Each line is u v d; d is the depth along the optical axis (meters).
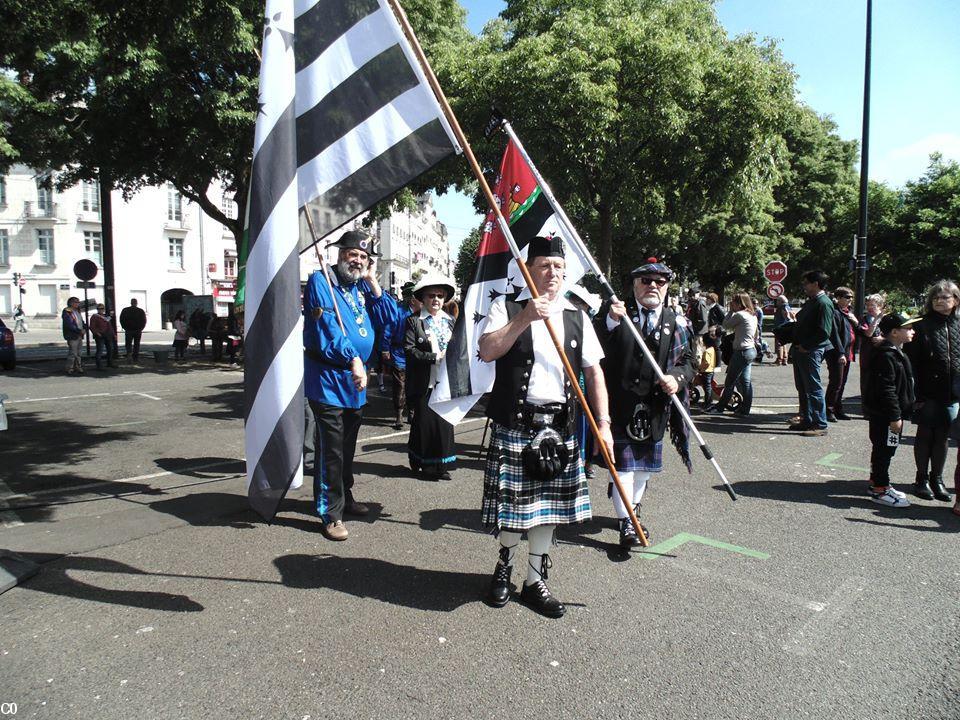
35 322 43.09
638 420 3.99
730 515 4.80
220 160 13.27
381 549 4.16
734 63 11.34
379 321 5.94
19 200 43.09
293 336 3.28
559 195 11.79
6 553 3.95
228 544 4.23
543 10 12.81
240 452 7.01
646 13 11.90
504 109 11.27
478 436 7.57
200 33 6.10
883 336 5.10
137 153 13.39
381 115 3.64
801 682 2.72
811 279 7.62
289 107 3.35
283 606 3.36
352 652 2.92
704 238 28.77
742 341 8.75
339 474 4.37
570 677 2.74
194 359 18.36
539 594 3.33
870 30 12.78
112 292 17.73
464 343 4.10
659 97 10.82
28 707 2.51
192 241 44.62
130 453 6.96
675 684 2.70
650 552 4.11
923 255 30.56
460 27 15.53
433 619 3.23
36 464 6.47
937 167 31.67
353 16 3.65
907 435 7.79
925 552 4.12
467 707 2.54
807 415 7.73
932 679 2.74
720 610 3.34
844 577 3.75
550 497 3.24
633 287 4.26
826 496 5.27
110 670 2.77
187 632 3.09
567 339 3.26
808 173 32.75
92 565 3.87
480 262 4.26
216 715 2.48
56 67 12.26
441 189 14.93
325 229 3.73
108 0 5.69
